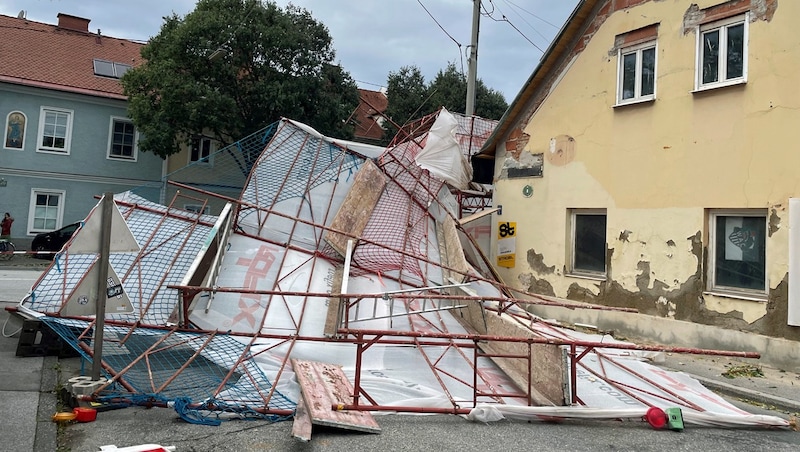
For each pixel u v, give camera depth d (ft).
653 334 29.81
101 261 17.15
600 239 34.40
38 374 19.27
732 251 27.27
